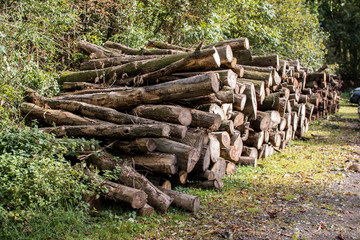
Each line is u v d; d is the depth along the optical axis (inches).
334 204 213.2
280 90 382.6
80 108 245.8
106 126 210.7
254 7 647.1
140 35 462.9
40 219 159.8
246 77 323.3
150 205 192.2
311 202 217.3
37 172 168.2
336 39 1673.2
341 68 1606.8
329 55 1573.6
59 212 166.1
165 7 509.7
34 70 283.6
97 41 421.4
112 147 213.2
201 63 231.9
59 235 155.8
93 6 427.8
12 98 243.9
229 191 237.1
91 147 202.5
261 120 315.3
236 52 295.1
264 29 684.1
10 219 153.9
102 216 181.5
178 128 204.4
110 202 193.5
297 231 171.0
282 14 802.8
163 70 248.7
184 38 536.7
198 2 524.1
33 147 188.4
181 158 207.9
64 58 407.2
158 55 306.2
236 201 217.6
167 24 535.2
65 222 165.3
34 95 271.4
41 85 285.3
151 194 190.7
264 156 350.6
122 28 469.4
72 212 168.4
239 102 272.7
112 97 244.5
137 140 201.2
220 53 243.4
